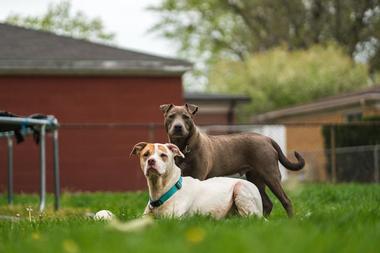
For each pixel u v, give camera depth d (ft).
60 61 58.75
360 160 68.28
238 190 21.70
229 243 11.48
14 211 34.12
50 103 59.16
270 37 136.26
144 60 60.49
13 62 58.03
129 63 59.88
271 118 100.53
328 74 113.09
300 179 74.59
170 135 25.31
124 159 60.13
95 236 13.52
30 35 64.75
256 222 17.30
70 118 59.52
